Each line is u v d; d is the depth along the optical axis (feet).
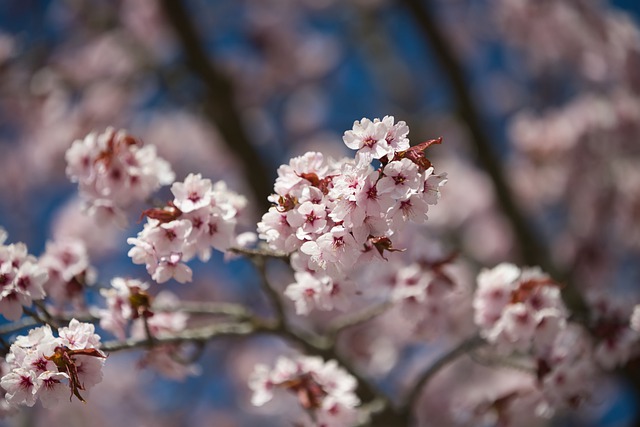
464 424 16.71
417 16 29.17
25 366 10.04
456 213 32.81
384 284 14.75
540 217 33.27
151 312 12.10
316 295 11.78
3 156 35.70
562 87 35.06
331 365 12.98
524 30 30.55
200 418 34.68
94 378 10.39
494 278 13.56
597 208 29.66
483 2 37.47
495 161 28.48
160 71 28.84
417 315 14.40
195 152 34.96
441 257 14.65
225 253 12.41
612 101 28.78
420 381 15.23
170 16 28.04
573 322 14.47
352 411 12.64
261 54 36.06
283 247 10.13
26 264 11.32
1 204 36.11
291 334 15.08
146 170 12.78
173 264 11.09
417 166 9.28
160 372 13.43
